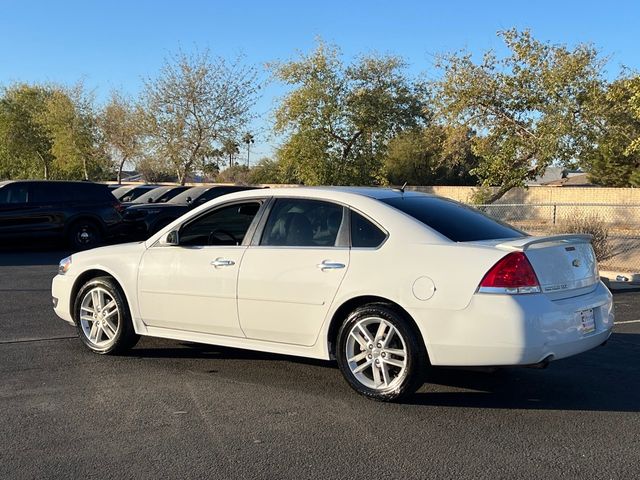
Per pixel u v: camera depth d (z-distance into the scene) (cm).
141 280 633
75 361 646
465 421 488
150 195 2194
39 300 966
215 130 3181
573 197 3120
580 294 523
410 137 4150
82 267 674
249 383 579
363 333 527
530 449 437
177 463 414
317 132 3092
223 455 426
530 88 2077
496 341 474
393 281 506
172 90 3142
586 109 1973
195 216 625
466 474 399
